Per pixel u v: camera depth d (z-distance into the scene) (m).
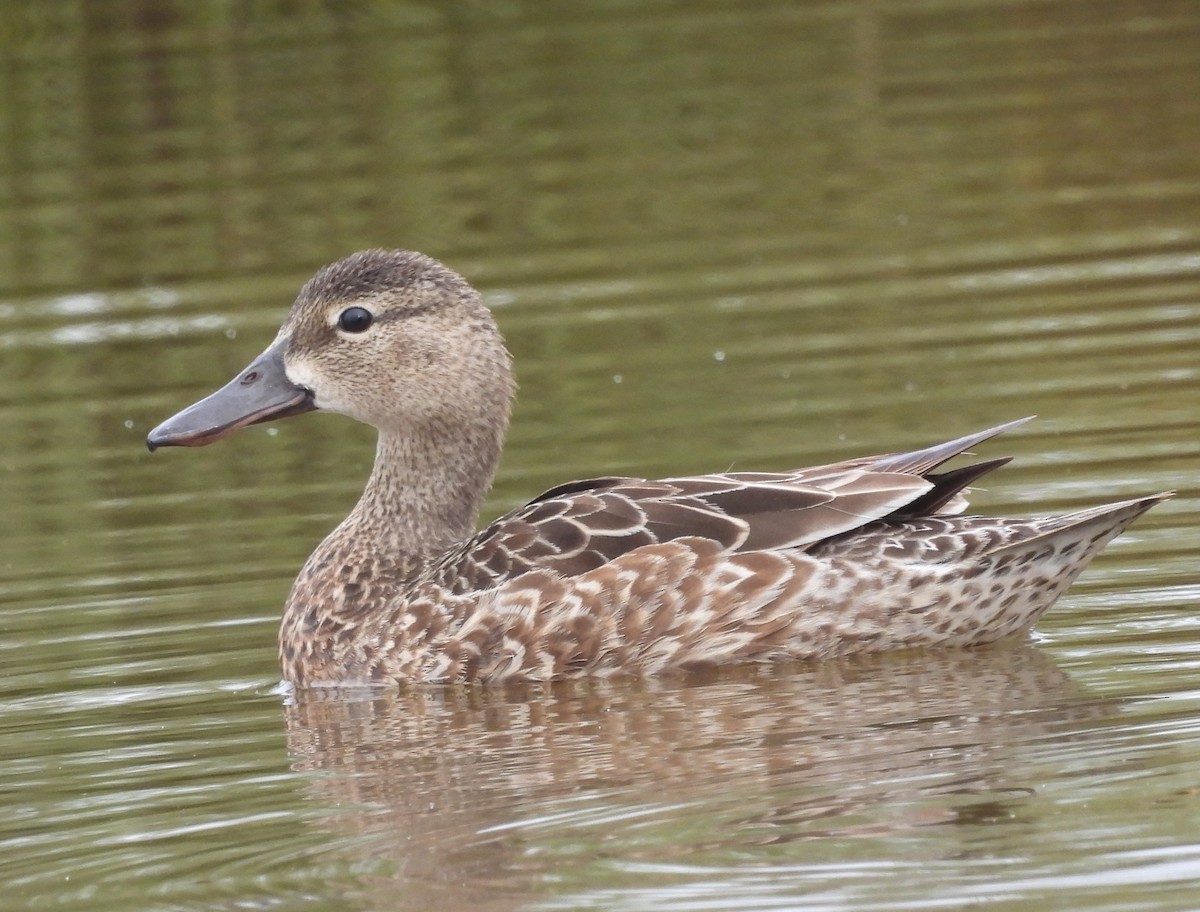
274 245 22.39
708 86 27.08
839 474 11.84
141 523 15.74
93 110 26.86
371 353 13.33
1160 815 8.72
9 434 18.19
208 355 19.61
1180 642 11.47
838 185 23.36
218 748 11.03
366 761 10.57
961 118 25.17
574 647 11.79
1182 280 19.56
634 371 18.44
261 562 14.56
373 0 30.50
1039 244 21.02
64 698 12.06
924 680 11.16
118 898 8.80
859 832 8.80
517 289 20.78
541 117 26.17
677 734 10.50
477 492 13.52
